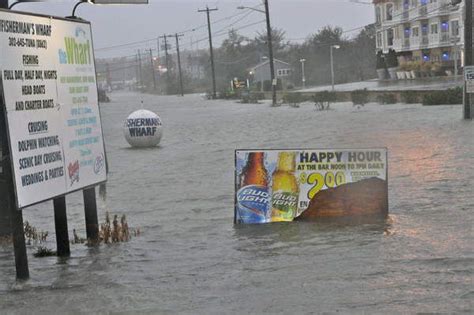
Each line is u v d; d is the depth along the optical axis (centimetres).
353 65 11412
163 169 2095
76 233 1160
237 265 861
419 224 1040
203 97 11031
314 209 1127
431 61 7906
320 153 1125
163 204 1427
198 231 1102
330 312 650
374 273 779
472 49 2942
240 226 1112
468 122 2811
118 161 2478
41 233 1183
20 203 795
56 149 873
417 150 2016
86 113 960
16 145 790
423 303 663
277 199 1126
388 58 8469
